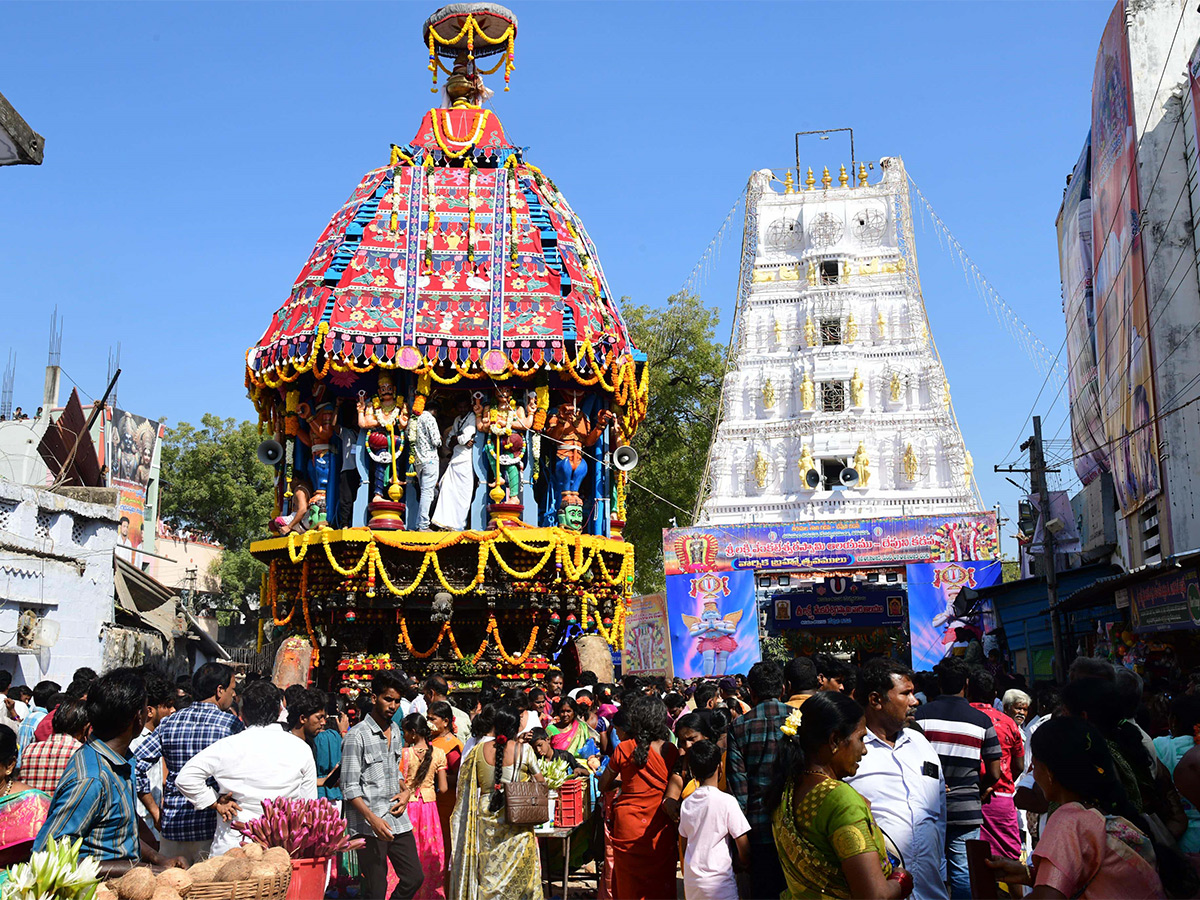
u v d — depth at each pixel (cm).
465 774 866
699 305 4509
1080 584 2577
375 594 1894
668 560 3516
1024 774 729
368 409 1923
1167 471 2008
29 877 463
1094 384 2792
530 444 1998
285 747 718
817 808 479
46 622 1838
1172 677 1623
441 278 1998
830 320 4409
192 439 5788
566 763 1076
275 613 2034
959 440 4081
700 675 3431
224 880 521
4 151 714
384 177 2162
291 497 2053
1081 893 430
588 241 2250
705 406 4481
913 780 618
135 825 617
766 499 4191
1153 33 2162
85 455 3003
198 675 787
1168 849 485
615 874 820
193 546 5250
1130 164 2192
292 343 1925
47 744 742
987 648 3222
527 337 1941
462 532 1906
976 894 589
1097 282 2691
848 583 4009
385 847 840
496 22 2316
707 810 677
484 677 1938
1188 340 2023
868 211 4481
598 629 2077
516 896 839
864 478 4091
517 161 2248
